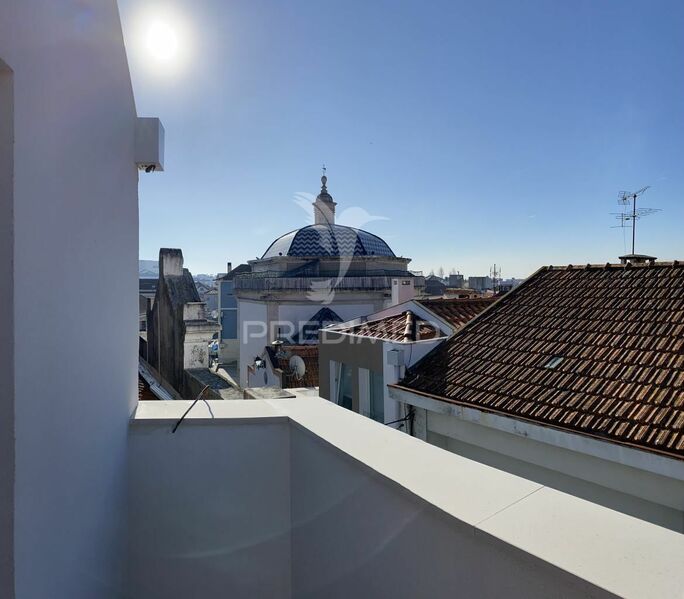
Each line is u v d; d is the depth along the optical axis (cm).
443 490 151
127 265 257
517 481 158
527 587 116
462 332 802
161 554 251
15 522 137
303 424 231
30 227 146
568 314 712
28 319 145
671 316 599
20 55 140
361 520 179
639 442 425
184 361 848
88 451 199
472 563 130
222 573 249
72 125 181
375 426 226
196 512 252
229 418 251
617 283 740
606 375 539
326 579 206
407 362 777
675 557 114
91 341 202
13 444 136
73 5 183
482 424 563
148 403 281
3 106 134
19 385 139
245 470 249
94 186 206
